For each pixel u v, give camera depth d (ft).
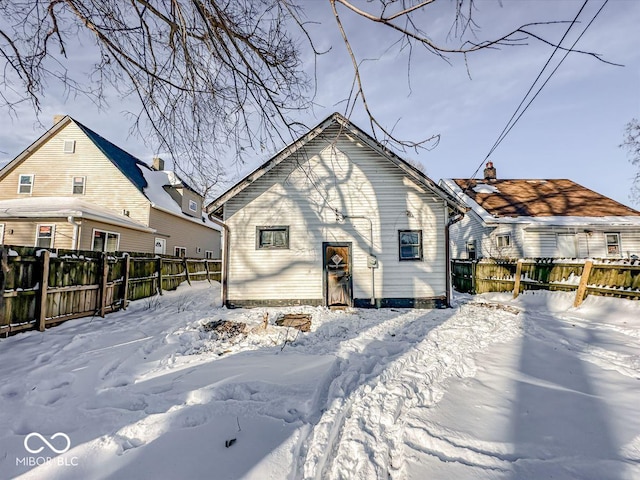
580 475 6.52
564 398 10.08
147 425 7.89
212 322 22.11
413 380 11.75
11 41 9.77
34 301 17.03
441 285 29.45
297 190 30.35
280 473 6.20
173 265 39.24
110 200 52.60
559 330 19.62
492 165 63.21
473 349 15.93
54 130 53.06
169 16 9.45
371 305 29.27
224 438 7.39
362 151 30.91
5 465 6.45
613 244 44.60
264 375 11.55
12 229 40.83
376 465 6.97
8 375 11.09
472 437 7.90
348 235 30.09
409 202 30.40
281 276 29.53
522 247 44.37
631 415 8.89
